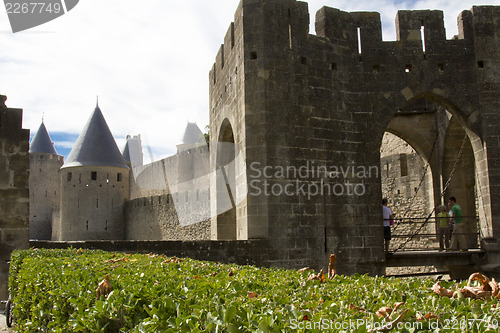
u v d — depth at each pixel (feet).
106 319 13.88
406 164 82.23
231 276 20.77
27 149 51.88
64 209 201.36
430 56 53.98
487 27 54.65
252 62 48.83
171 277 19.27
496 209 51.60
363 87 52.49
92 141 204.85
